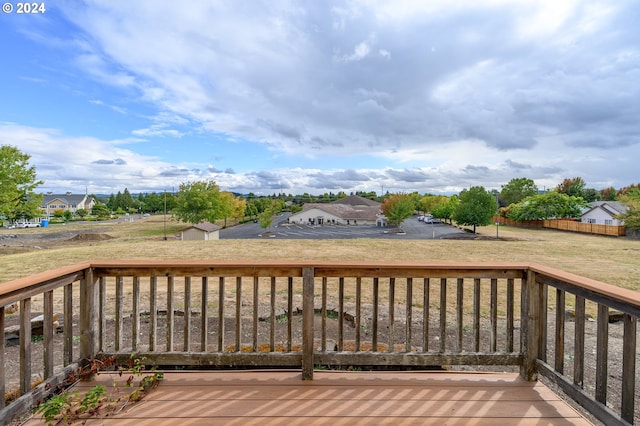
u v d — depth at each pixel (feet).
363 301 20.70
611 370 9.84
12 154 65.51
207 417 5.74
